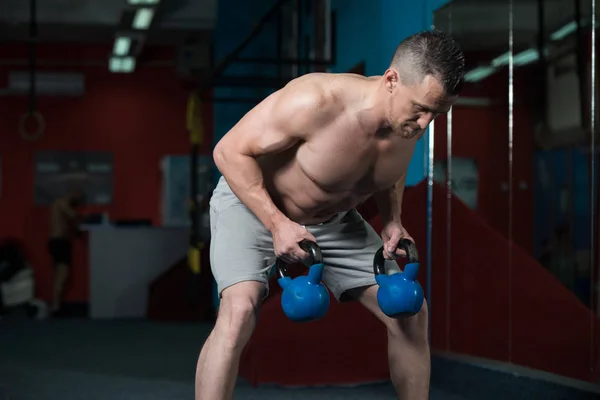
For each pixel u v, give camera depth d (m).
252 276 2.39
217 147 2.36
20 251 11.95
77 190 11.71
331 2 7.03
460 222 4.27
